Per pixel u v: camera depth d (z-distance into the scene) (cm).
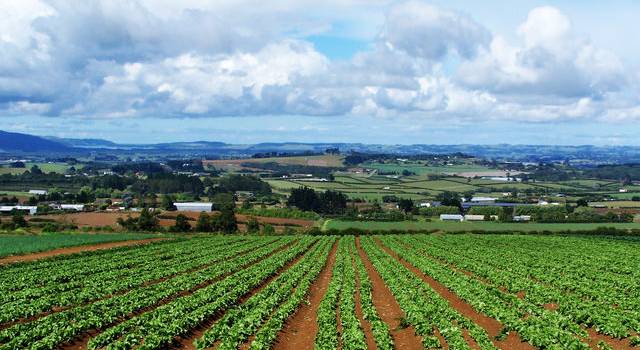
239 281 4241
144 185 19750
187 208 14475
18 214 11669
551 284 4253
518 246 7381
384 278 4559
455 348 2533
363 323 3131
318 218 13612
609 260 5694
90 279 4306
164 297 3647
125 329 2819
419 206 15425
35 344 2473
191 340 2817
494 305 3322
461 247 7175
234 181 19925
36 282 4278
